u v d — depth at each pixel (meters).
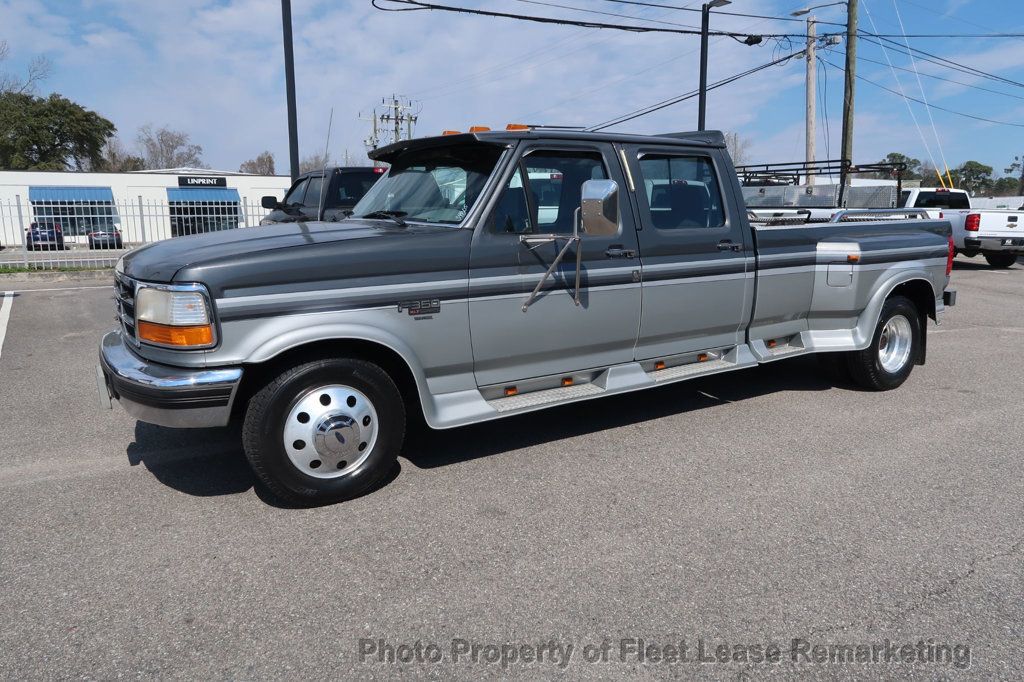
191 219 18.50
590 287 4.76
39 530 3.78
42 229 16.70
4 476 4.50
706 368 5.47
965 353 8.10
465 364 4.41
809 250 5.91
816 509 4.07
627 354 5.13
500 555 3.53
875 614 3.09
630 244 4.93
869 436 5.28
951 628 3.00
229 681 2.64
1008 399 6.26
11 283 14.39
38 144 61.44
